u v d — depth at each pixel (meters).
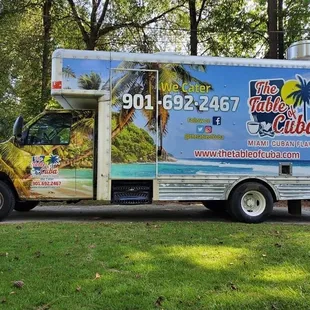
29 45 17.03
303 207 12.02
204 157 8.21
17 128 8.00
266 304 3.68
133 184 8.20
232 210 8.35
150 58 8.12
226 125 8.27
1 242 5.97
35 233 6.67
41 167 8.30
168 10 18.98
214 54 18.66
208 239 6.28
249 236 6.56
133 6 18.09
